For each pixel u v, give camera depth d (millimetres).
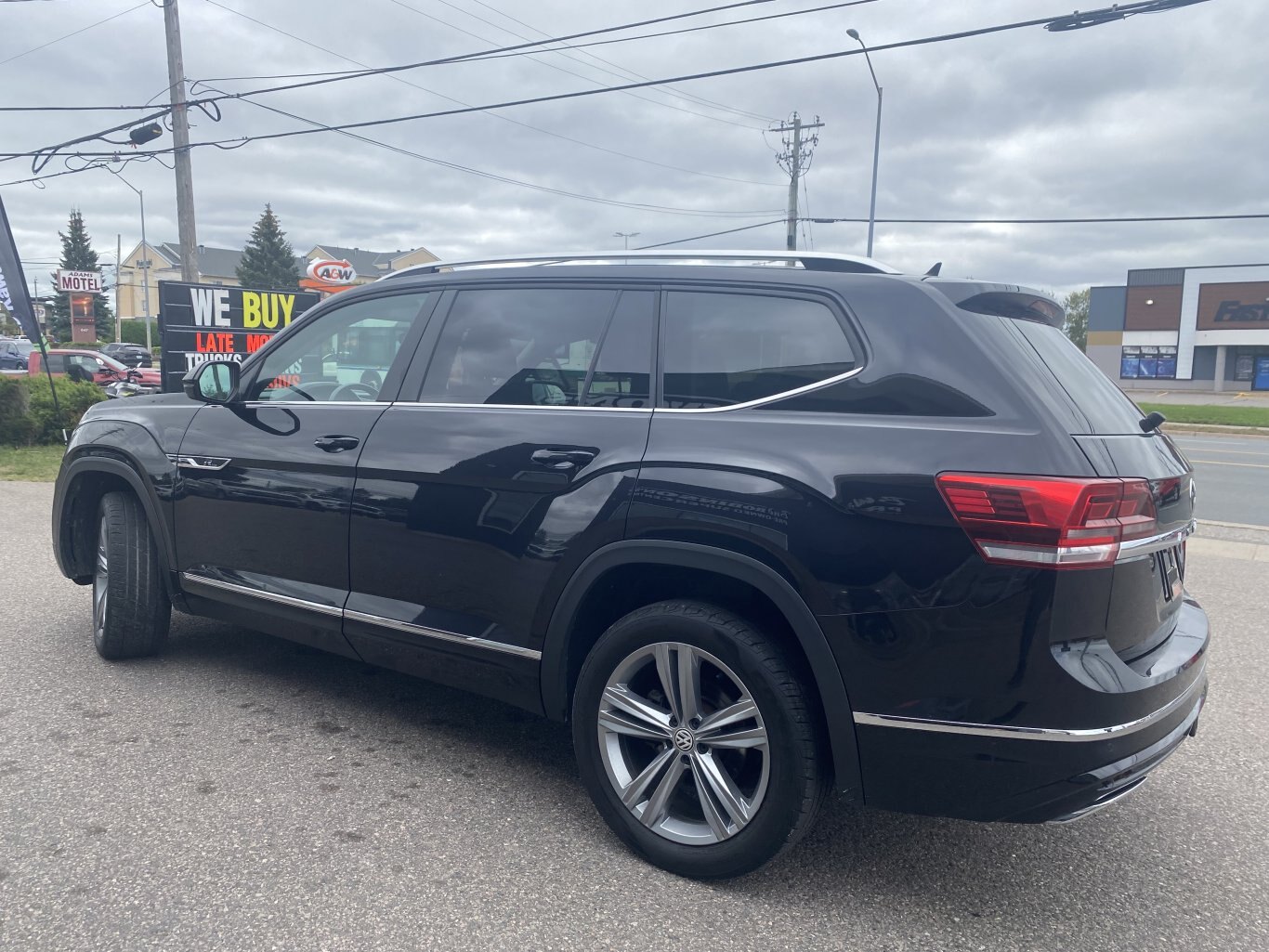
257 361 4160
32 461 13719
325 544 3699
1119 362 57562
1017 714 2398
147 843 2975
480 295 3547
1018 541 2359
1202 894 2891
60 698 4184
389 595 3531
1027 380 2557
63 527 4781
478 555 3244
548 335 3303
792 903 2777
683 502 2775
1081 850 3152
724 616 2752
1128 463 2551
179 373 15641
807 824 2713
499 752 3766
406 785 3449
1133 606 2535
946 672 2447
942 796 2539
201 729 3895
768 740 2672
